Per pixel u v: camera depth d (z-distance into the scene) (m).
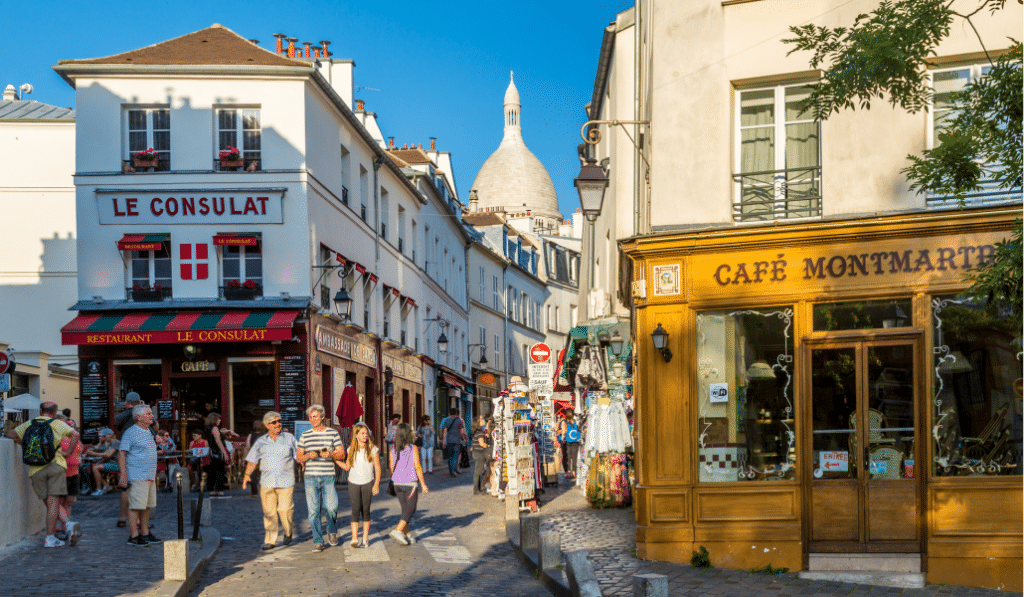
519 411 17.64
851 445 11.44
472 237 49.59
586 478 20.19
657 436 12.05
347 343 29.30
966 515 11.07
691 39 12.46
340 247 28.81
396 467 13.88
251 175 25.53
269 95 25.70
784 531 11.48
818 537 11.43
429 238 41.88
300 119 25.70
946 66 11.74
